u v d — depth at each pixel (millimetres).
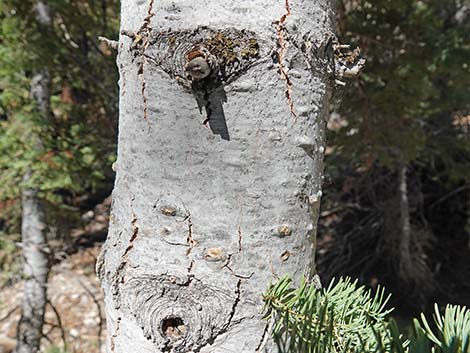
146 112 596
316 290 656
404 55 2639
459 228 5039
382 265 4742
